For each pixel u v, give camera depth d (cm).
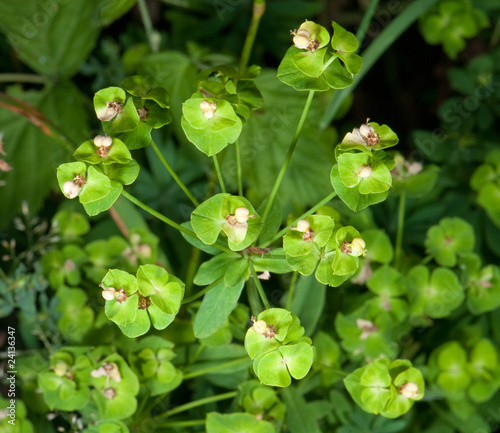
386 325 33
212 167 37
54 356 30
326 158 37
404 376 28
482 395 34
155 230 36
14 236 36
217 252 26
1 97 35
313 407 32
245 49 36
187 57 37
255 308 27
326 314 34
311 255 25
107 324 33
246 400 30
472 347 35
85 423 31
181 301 25
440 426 34
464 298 36
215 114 25
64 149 37
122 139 25
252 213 24
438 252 34
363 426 32
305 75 25
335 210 33
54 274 34
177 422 31
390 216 37
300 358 24
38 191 37
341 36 25
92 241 36
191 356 31
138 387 30
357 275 33
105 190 24
